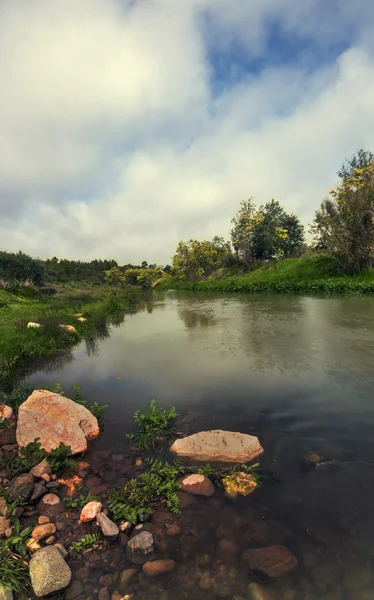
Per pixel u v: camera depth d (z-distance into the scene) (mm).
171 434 3975
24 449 3594
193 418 4336
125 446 3803
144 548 2309
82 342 10000
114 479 3209
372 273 21812
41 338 9086
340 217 22984
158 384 5727
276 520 2527
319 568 2111
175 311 17000
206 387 5402
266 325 10461
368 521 2465
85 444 3744
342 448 3410
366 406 4328
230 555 2246
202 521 2572
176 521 2588
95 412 4629
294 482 2947
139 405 4930
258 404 4605
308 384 5207
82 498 2922
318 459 3234
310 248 33656
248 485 2930
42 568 2141
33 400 4090
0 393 5621
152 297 32406
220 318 12883
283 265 34125
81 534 2537
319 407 4379
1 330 10195
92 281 59406
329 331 8891
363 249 22078
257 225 39656
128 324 13414
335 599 1917
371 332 8523
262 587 2006
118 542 2434
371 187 21922
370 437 3592
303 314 12227
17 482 3105
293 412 4285
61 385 6027
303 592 1964
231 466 3248
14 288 26391
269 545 2307
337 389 4938
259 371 5996
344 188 23328
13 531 2580
